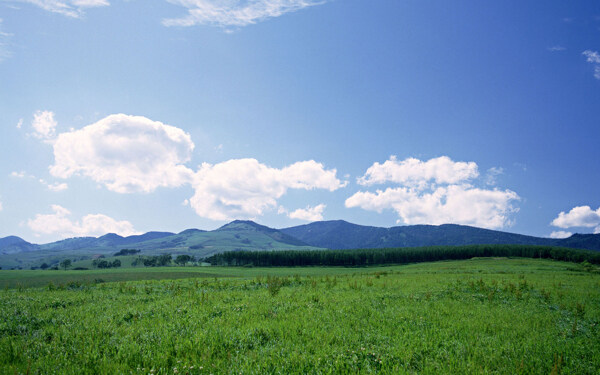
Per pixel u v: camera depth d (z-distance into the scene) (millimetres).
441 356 8617
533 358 8719
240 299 17391
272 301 16375
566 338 11055
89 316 12578
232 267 175875
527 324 12586
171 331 10188
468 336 10625
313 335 9977
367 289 22781
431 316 13422
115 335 9773
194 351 8383
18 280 96062
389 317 13047
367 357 8219
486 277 39156
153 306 14859
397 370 7469
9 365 7387
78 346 8781
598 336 11492
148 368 7270
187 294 19266
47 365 7453
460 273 53000
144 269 159000
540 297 20766
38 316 12273
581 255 152750
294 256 186500
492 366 8203
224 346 8938
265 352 8445
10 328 10469
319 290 21906
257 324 11031
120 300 17172
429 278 35812
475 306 16578
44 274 121000
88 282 29531
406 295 19438
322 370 7461
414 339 9992
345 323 11719
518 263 122938
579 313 15086
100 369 7262
